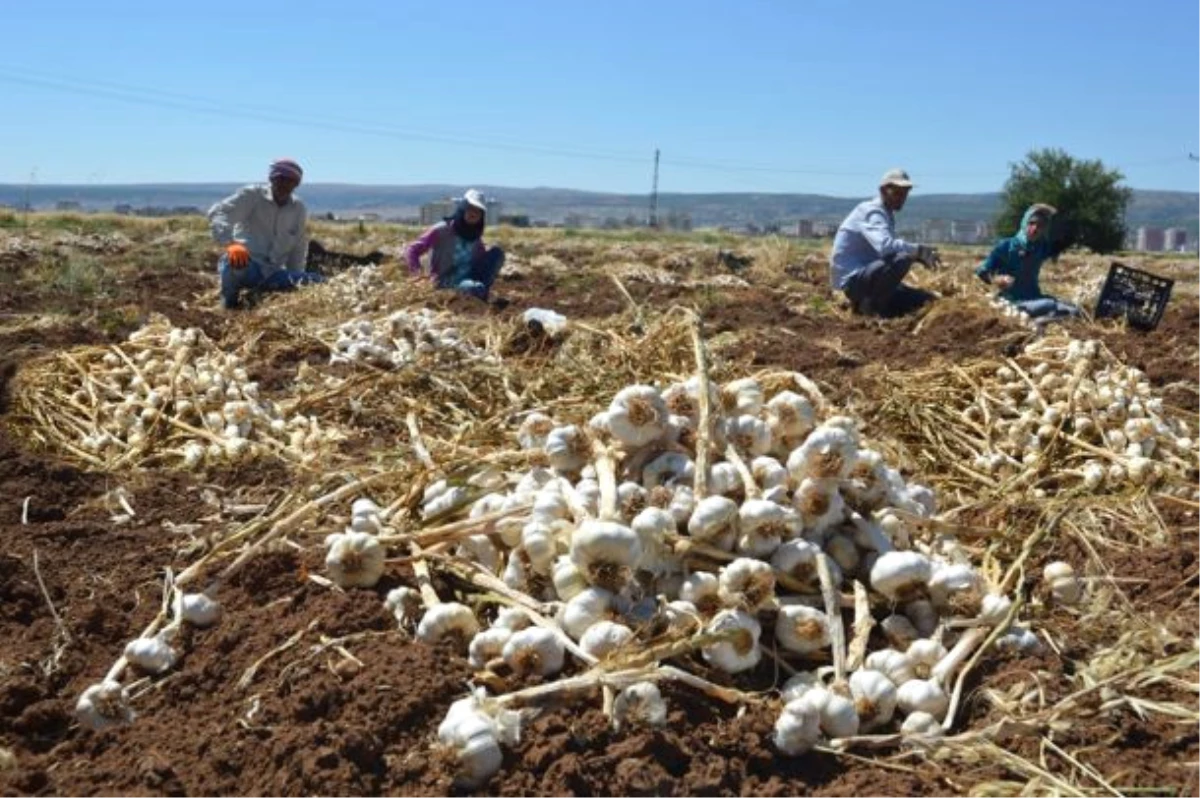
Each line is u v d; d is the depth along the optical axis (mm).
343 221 45656
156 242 20781
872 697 3320
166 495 5332
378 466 5152
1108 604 4113
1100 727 3289
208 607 3881
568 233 34812
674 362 6543
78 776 3121
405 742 3139
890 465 5875
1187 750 3209
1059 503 5254
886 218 12016
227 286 11375
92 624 3930
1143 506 5371
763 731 3230
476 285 11938
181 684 3539
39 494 5176
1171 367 8797
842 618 3734
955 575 3693
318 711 3248
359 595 3799
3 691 3498
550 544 3637
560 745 3051
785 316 12016
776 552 3693
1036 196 50781
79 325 9469
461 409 6922
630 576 3467
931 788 3076
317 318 9781
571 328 8391
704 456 3904
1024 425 6371
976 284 12320
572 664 3398
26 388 6695
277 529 4160
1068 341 7531
